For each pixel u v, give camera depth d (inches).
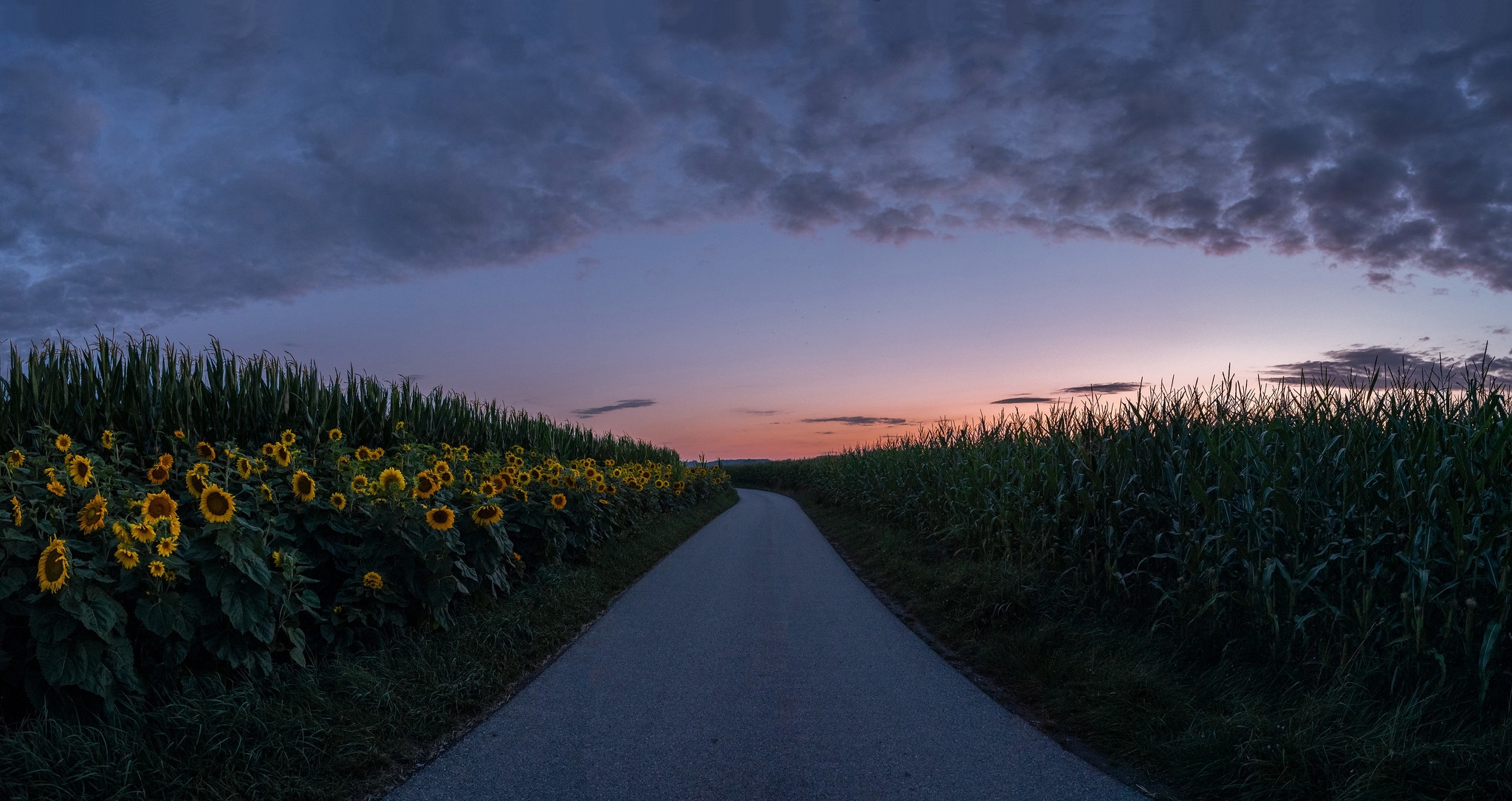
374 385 358.9
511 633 224.8
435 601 202.7
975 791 131.1
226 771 123.4
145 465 224.2
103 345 243.6
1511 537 147.6
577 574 329.1
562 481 372.8
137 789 114.0
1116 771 139.9
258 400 286.5
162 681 140.9
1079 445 280.7
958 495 389.7
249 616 147.1
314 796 124.5
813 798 128.0
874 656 226.2
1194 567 203.9
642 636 251.8
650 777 136.6
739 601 315.9
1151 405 254.8
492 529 249.4
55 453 179.5
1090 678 180.9
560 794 129.5
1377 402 193.5
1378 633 165.3
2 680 126.3
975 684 197.0
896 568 373.4
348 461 224.5
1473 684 152.6
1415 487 162.1
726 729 162.1
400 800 127.3
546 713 172.9
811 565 432.8
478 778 136.2
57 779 110.0
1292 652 184.9
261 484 185.9
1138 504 241.6
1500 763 120.6
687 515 764.6
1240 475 204.4
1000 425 418.6
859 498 703.1
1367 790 117.9
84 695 131.0
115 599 136.5
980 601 255.4
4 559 122.5
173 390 252.4
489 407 493.0
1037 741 155.8
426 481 209.5
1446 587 153.5
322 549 192.5
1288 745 130.8
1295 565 181.2
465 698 174.4
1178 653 198.1
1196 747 137.9
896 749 151.3
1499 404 169.3
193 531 159.9
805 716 171.2
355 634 189.2
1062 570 275.4
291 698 151.7
